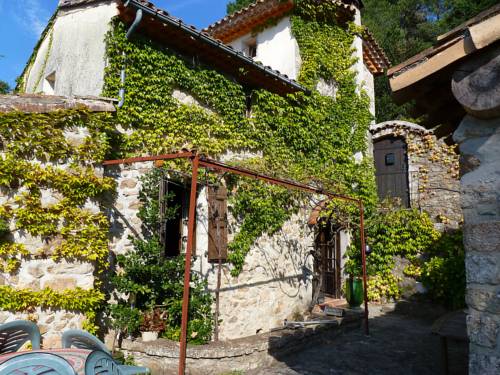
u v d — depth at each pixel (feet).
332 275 31.68
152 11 17.66
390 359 18.33
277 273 23.71
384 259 32.01
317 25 31.60
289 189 25.02
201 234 19.76
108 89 18.33
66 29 21.59
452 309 27.78
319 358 18.52
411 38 62.80
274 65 31.12
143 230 18.78
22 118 15.07
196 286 18.42
